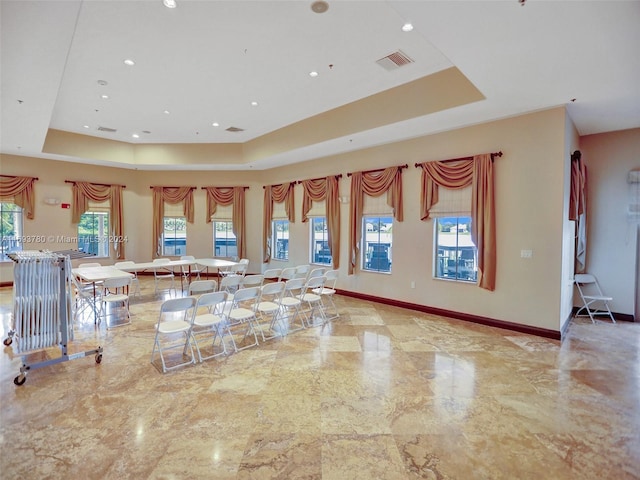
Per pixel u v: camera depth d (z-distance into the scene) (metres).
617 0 2.27
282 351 3.86
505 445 2.24
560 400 2.82
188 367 3.41
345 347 4.00
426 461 2.08
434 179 5.36
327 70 4.30
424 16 2.47
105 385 3.01
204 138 7.73
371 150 6.36
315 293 5.39
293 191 8.06
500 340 4.27
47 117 4.90
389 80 4.60
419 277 5.70
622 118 4.72
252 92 5.03
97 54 3.93
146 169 8.93
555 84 3.61
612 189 5.34
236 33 3.49
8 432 2.32
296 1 2.99
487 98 4.01
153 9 3.11
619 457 2.13
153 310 5.65
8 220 7.38
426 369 3.40
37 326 3.14
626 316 5.27
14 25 2.72
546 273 4.41
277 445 2.21
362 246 6.71
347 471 1.99
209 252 9.17
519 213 4.60
